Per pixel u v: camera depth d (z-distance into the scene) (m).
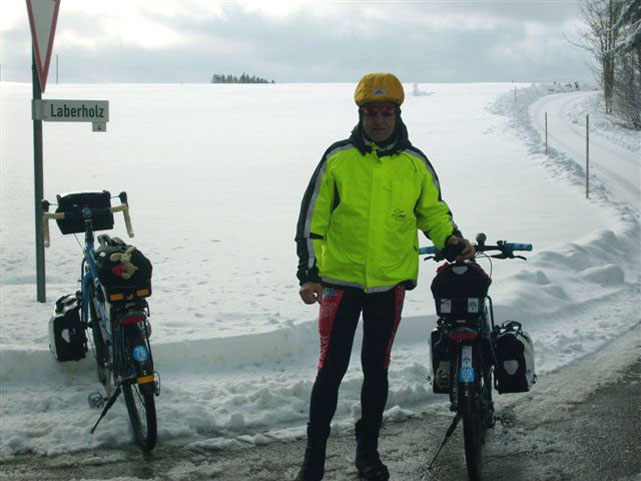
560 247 9.48
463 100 47.19
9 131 31.31
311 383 5.27
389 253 4.08
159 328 6.19
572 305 7.50
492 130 29.80
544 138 29.28
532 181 17.59
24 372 5.40
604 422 4.92
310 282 3.98
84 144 27.16
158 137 29.66
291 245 10.63
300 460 4.42
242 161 22.59
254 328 6.12
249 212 13.94
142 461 4.37
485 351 4.33
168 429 4.66
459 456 4.46
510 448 4.55
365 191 4.03
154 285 8.00
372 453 4.18
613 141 28.83
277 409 5.02
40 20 6.75
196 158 23.41
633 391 5.47
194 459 4.40
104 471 4.25
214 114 40.22
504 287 7.57
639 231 12.03
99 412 4.90
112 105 45.59
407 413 5.04
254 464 4.36
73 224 5.43
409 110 40.88
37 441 4.54
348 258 4.06
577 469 4.27
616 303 7.82
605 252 9.88
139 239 11.13
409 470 4.30
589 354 6.31
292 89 62.31
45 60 6.79
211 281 8.27
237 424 4.83
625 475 4.20
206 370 5.70
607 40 41.47
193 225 12.48
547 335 6.71
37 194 7.01
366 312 4.16
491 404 4.55
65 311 5.29
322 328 4.14
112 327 4.54
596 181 17.50
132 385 4.57
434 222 4.20
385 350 4.17
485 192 16.02
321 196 4.07
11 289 7.64
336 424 4.84
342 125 34.38
